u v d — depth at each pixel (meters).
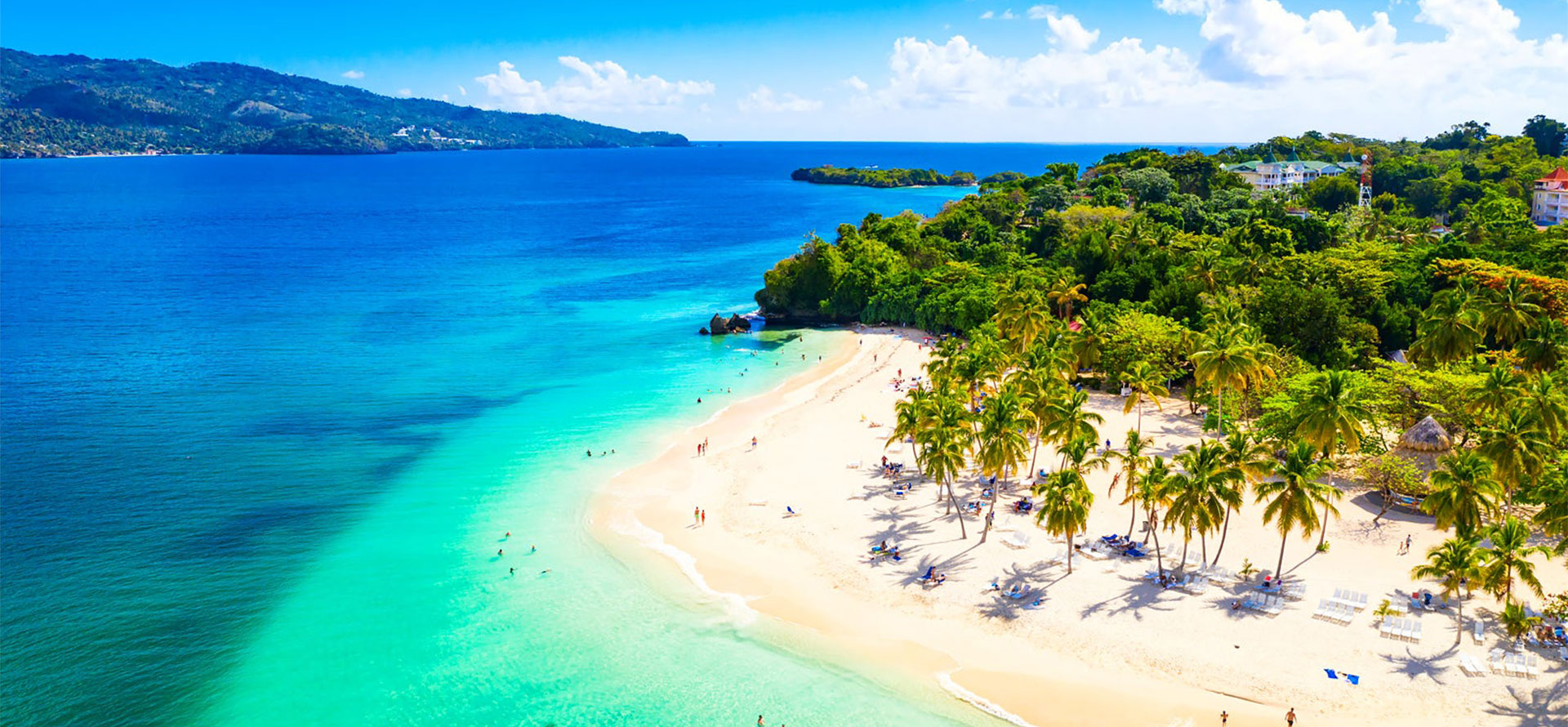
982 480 84.56
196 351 137.12
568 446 97.56
